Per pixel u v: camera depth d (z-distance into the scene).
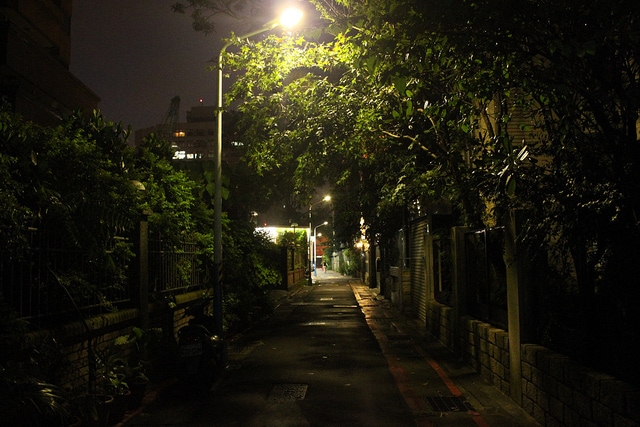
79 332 6.95
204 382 9.06
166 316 10.89
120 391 7.05
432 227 15.60
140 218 9.52
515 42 6.21
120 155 9.28
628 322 5.16
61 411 5.05
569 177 6.00
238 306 15.95
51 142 6.93
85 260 7.73
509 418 7.15
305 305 25.98
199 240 13.19
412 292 20.39
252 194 17.53
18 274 6.32
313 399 8.34
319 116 11.45
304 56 10.78
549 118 7.68
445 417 7.29
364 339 14.74
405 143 13.11
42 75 18.70
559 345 6.71
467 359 10.80
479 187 7.68
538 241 6.45
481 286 10.50
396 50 6.66
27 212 5.71
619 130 5.88
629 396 4.69
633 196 5.17
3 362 5.38
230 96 11.21
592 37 5.24
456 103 7.54
